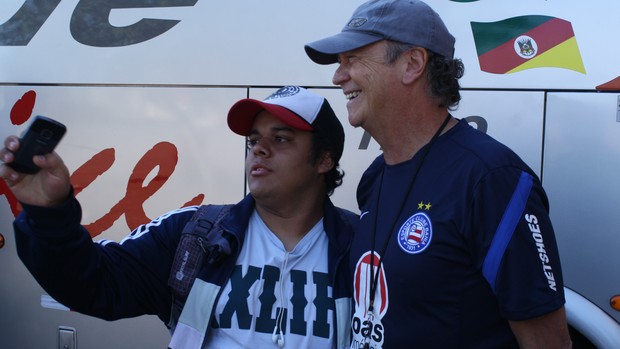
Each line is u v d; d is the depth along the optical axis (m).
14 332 3.08
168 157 2.89
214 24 2.87
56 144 1.45
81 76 2.98
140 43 2.93
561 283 1.43
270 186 1.77
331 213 1.86
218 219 1.80
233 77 2.83
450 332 1.46
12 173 1.42
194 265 1.72
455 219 1.45
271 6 2.82
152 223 1.85
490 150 1.49
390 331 1.51
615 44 2.57
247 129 1.87
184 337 1.68
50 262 1.53
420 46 1.60
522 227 1.40
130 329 2.95
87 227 2.97
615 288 2.54
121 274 1.71
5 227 3.06
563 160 2.58
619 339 2.49
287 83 2.79
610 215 2.55
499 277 1.40
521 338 1.44
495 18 2.64
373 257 1.60
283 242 1.82
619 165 2.54
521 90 2.61
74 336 3.00
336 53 1.60
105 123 2.95
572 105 2.58
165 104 2.89
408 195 1.58
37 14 3.05
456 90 1.68
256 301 1.69
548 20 2.61
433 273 1.46
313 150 1.80
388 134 1.69
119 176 2.94
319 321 1.69
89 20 2.99
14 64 3.06
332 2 2.78
